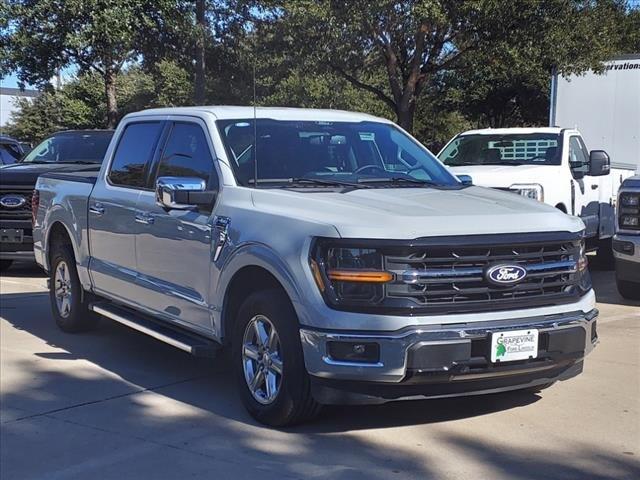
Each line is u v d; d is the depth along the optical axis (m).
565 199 10.13
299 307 4.56
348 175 5.86
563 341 4.74
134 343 7.36
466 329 4.43
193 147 5.94
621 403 5.50
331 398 4.55
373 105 29.62
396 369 4.35
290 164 5.71
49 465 4.46
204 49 19.59
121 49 20.69
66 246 7.64
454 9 15.29
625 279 9.00
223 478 4.24
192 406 5.48
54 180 7.98
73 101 36.03
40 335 7.68
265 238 4.83
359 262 4.43
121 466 4.43
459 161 11.39
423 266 4.46
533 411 5.32
